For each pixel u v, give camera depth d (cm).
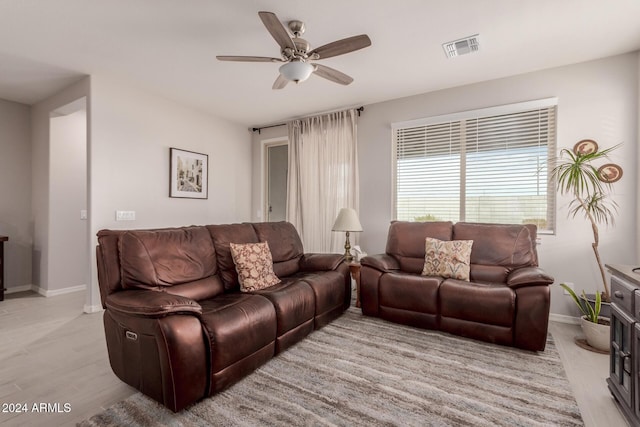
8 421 168
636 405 159
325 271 334
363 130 441
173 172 420
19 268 428
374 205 433
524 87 336
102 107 346
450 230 344
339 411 176
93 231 340
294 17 235
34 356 243
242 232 315
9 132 419
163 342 166
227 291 277
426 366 227
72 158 428
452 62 310
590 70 307
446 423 167
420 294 291
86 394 194
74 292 426
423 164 403
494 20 239
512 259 304
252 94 397
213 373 185
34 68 322
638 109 287
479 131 367
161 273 228
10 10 226
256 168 556
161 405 181
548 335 284
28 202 436
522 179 345
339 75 268
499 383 205
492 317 259
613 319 192
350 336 280
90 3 219
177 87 375
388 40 268
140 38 265
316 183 475
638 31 255
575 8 225
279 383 204
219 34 259
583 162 295
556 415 174
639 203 284
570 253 316
